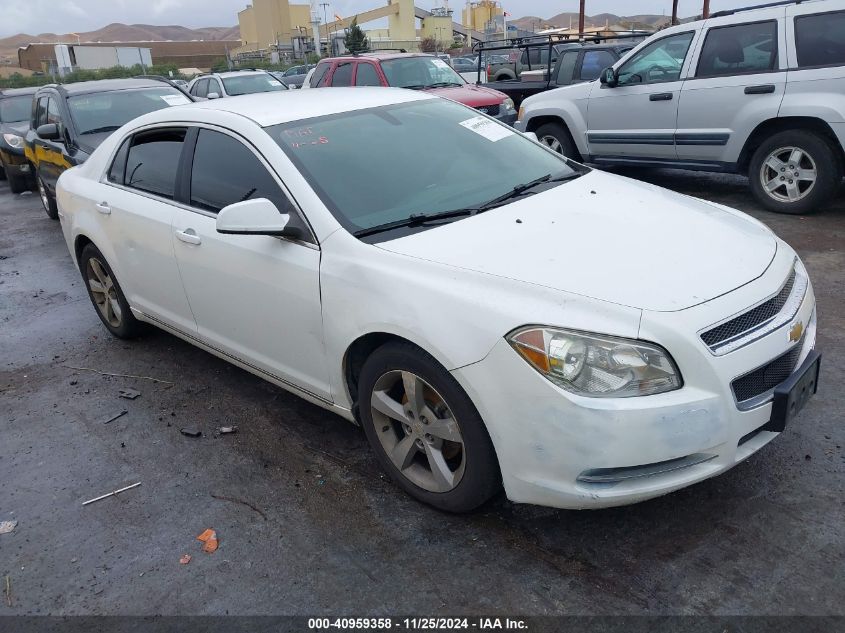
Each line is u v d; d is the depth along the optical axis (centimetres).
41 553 299
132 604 266
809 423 338
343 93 414
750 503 288
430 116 402
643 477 243
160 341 517
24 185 1227
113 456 368
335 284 299
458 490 282
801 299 280
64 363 493
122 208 436
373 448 319
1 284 700
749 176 716
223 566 280
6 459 375
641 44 792
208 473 345
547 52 1374
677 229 302
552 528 283
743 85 691
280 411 399
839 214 684
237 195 353
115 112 865
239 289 352
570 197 344
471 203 336
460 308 259
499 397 250
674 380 237
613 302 244
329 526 298
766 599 242
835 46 639
